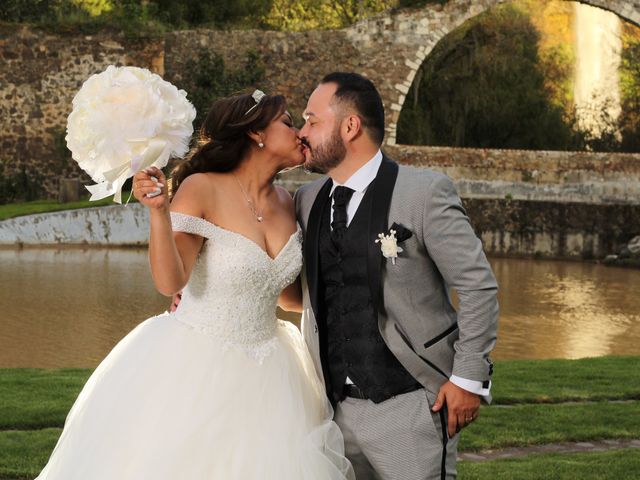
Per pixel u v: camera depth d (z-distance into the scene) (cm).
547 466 533
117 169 316
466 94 3002
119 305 1300
